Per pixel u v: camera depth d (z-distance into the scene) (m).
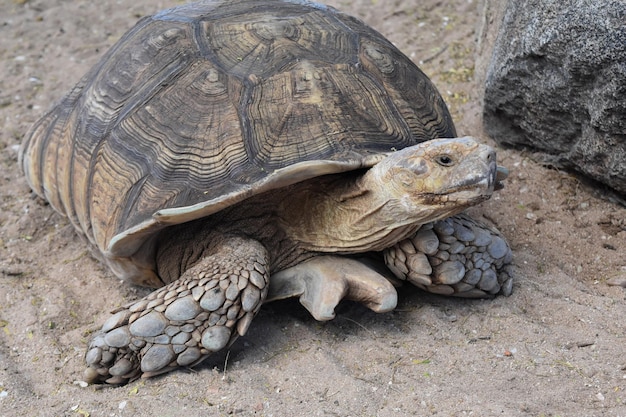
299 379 1.01
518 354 1.03
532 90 1.28
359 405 0.97
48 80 1.77
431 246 1.06
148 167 1.06
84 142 1.16
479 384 0.98
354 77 1.08
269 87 1.06
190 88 1.08
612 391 0.97
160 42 1.16
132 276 1.14
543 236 1.24
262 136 1.03
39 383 1.05
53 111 1.31
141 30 1.22
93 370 1.03
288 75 1.07
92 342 1.03
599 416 0.93
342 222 1.05
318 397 0.98
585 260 1.20
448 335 1.07
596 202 1.29
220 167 1.02
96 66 1.26
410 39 1.77
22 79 1.77
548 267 1.18
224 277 1.02
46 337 1.12
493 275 1.10
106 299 1.19
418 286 1.11
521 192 1.32
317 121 1.03
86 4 2.14
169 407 0.98
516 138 1.39
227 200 1.00
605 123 1.17
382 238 1.04
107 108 1.15
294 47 1.10
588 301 1.11
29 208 1.38
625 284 1.14
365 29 1.20
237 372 1.03
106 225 1.09
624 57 1.10
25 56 1.88
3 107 1.67
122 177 1.09
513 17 1.29
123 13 2.08
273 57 1.09
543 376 0.99
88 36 1.97
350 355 1.04
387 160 1.00
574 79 1.19
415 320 1.09
